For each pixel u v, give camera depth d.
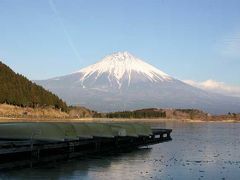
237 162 33.19
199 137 68.94
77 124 37.19
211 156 37.47
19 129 31.62
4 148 25.17
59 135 31.34
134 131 46.16
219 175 26.08
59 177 23.58
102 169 27.11
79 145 36.28
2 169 25.11
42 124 32.50
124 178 23.95
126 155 36.50
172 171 27.16
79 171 25.92
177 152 40.53
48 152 31.80
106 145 41.03
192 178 24.67
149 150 42.06
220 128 123.88
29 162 27.34
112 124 44.00
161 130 57.91
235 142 56.84
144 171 26.80
